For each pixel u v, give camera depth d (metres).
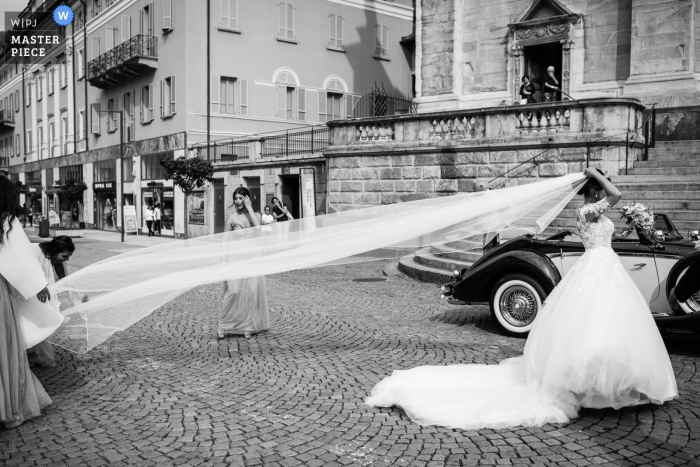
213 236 6.46
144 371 6.22
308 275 14.17
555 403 4.70
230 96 31.61
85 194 42.41
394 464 3.95
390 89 37.84
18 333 4.71
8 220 4.54
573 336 4.67
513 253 7.66
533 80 21.53
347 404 5.12
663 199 12.43
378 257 6.40
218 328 7.75
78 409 5.05
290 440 4.35
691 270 6.34
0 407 4.49
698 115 16.88
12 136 60.38
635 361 4.52
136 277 6.12
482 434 4.42
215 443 4.31
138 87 34.94
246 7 31.59
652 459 3.98
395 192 18.41
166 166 26.08
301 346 7.28
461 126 17.20
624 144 14.51
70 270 15.35
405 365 6.36
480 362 6.45
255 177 26.86
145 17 33.81
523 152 15.88
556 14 20.44
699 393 5.32
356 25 35.91
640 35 18.36
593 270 4.88
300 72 33.66
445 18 22.41
